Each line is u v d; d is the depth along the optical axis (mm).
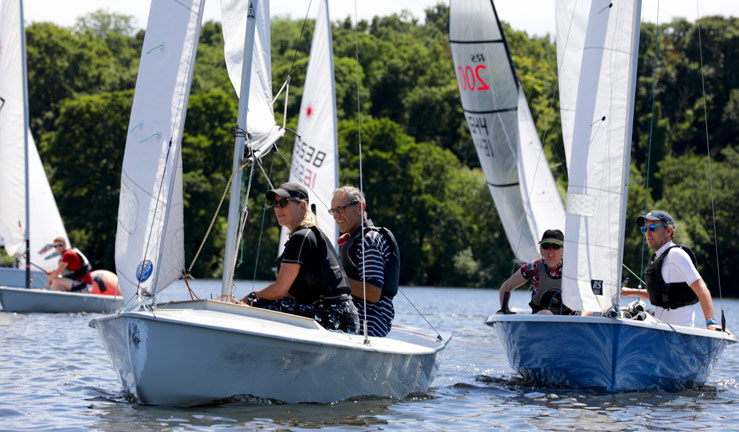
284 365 8391
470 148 94375
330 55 17938
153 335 8008
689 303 11406
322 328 8805
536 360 10992
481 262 75500
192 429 7543
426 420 8484
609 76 10602
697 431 8297
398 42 110750
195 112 73500
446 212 76875
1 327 17203
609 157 10477
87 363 12281
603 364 10484
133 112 8883
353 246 9703
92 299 22078
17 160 24297
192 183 70125
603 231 10414
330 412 8508
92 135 72750
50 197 25781
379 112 101562
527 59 98688
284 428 7672
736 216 69062
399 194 76500
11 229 24344
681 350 10820
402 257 76688
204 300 8578
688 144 82375
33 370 11352
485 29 26375
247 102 9852
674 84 84625
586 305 10414
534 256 26688
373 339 9477
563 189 69562
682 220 68312
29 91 88688
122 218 8844
